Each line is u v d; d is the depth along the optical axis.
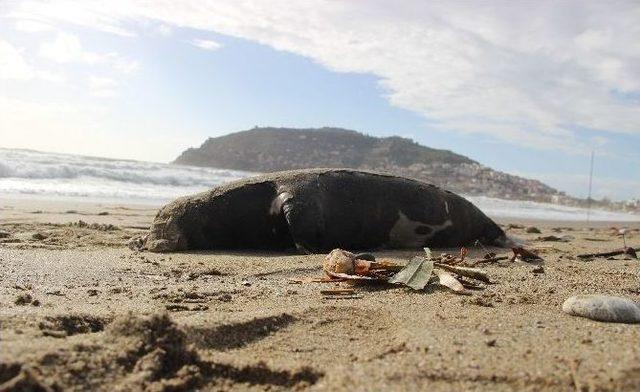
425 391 0.45
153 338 0.51
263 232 1.42
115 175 4.07
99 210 2.25
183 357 0.50
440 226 1.53
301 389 0.47
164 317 0.53
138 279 0.95
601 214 5.88
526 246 1.66
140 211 2.34
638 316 0.66
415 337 0.58
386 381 0.46
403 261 1.23
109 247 1.34
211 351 0.54
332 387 0.45
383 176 1.52
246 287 0.89
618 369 0.48
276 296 0.81
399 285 0.89
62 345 0.48
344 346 0.58
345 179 1.46
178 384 0.46
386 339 0.60
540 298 0.82
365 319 0.69
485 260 1.22
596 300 0.68
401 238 1.50
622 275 1.10
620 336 0.59
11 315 0.58
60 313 0.60
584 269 1.17
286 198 1.38
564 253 1.52
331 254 1.00
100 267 1.03
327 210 1.40
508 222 3.26
